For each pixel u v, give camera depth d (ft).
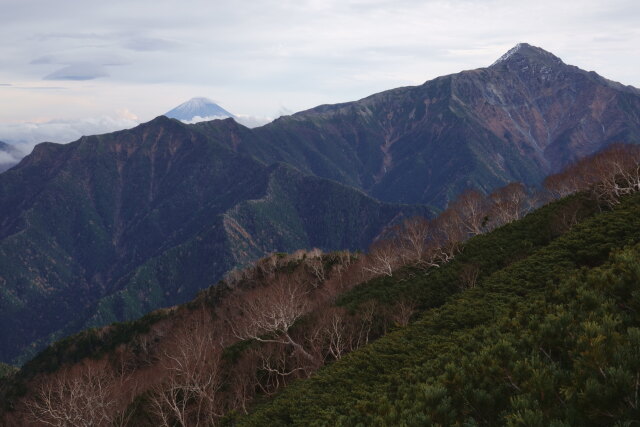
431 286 170.09
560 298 52.85
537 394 32.73
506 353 41.93
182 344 182.19
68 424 141.90
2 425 242.58
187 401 148.97
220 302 363.76
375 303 168.25
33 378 364.17
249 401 135.95
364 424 47.37
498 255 171.53
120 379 194.80
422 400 41.52
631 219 122.21
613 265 50.34
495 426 34.60
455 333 89.56
